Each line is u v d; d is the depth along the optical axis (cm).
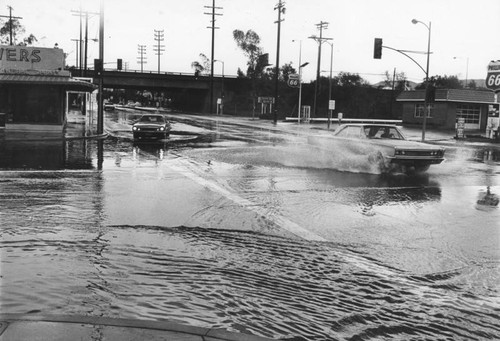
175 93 11800
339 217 904
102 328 405
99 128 2998
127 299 500
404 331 450
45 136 2781
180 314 469
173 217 870
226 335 402
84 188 1159
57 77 3225
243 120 6444
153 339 388
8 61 3238
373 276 591
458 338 440
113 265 604
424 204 1056
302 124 5791
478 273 611
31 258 622
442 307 505
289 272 599
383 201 1073
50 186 1177
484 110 5944
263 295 524
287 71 10144
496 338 441
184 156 1942
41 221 816
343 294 533
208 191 1146
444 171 1664
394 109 9244
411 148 1520
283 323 459
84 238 719
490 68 3997
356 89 9169
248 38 9600
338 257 662
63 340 380
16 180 1264
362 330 450
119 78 8838
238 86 9650
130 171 1484
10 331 396
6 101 3253
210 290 533
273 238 750
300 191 1171
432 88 3462
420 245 731
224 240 733
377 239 759
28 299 491
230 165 1658
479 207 1039
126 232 760
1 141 2497
